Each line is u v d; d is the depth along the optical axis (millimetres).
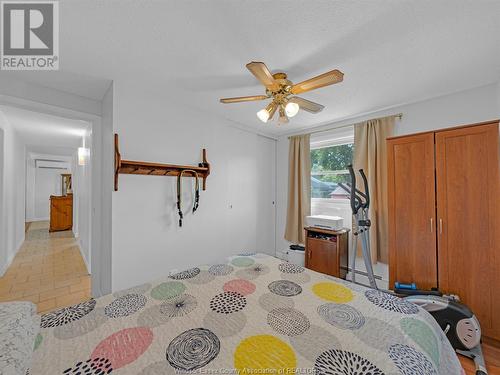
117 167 2098
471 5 1233
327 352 864
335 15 1312
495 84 2141
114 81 2117
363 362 812
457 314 1756
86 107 2486
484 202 1818
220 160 3121
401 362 812
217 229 3074
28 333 866
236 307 1179
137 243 2312
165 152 2516
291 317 1092
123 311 1133
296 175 3768
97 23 1385
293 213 3836
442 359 1006
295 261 3412
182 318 1082
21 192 4645
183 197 2705
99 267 2566
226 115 3092
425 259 2078
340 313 1126
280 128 3701
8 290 2730
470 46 1589
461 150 1914
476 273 1849
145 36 1507
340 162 3424
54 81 2119
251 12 1295
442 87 2229
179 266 2650
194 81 2141
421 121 2559
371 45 1582
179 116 2645
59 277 3109
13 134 3703
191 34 1484
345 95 2402
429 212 2057
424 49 1625
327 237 3080
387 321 1064
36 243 4793
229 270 1659
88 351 856
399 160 2223
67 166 8125
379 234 2809
